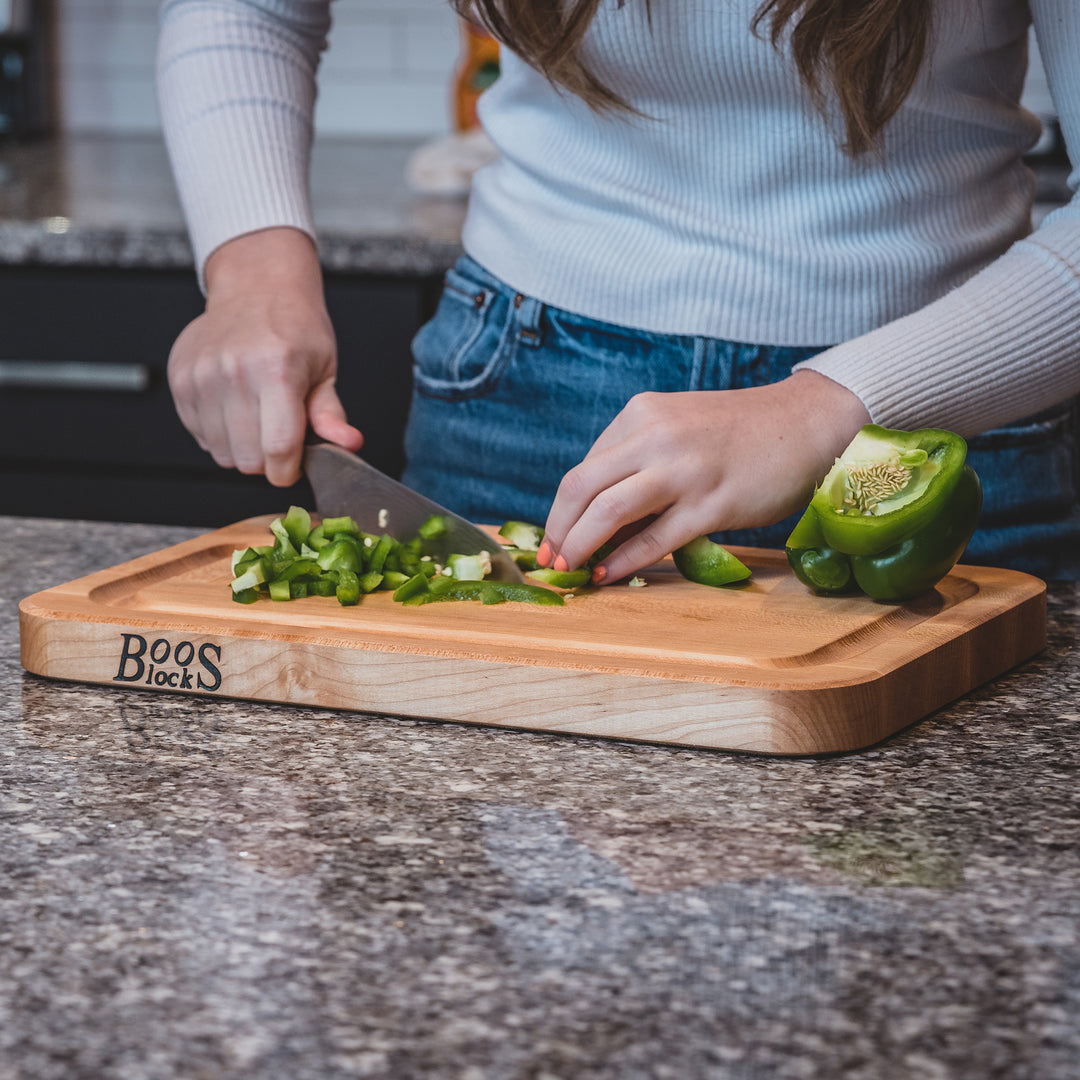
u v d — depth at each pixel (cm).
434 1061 48
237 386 116
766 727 76
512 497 129
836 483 92
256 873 62
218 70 129
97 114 324
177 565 104
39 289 201
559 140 121
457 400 131
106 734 79
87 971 53
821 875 61
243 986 52
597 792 71
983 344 98
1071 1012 50
